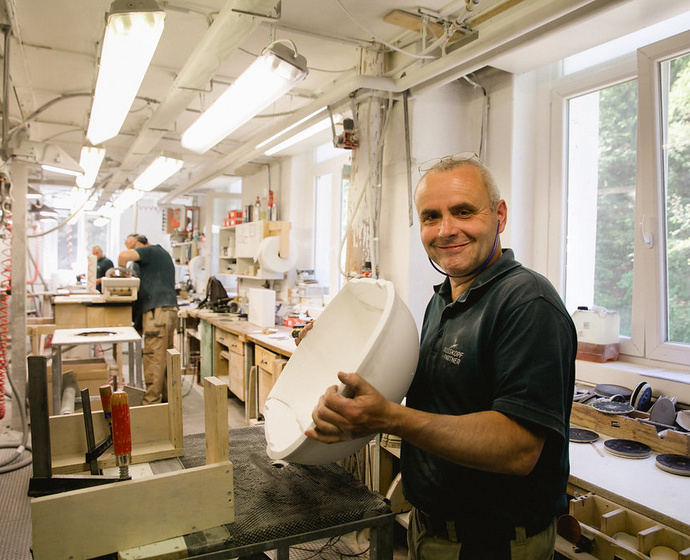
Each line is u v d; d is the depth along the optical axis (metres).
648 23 2.10
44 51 3.04
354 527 1.16
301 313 4.36
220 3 2.43
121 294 4.29
